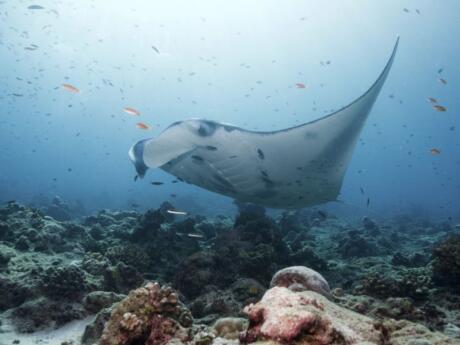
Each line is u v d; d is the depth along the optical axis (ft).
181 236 21.91
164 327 7.56
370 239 29.25
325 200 22.45
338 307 6.88
